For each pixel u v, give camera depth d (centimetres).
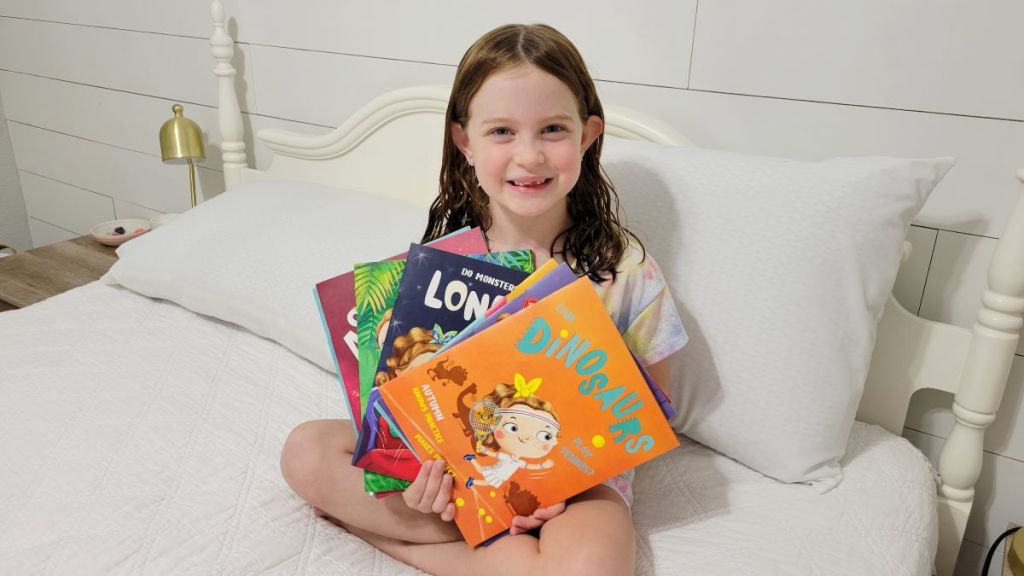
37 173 260
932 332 113
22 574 84
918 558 92
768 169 106
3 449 104
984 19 104
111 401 116
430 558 91
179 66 201
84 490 97
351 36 166
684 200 109
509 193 96
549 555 83
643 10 130
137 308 146
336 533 95
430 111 151
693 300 106
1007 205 110
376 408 87
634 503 101
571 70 93
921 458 112
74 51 226
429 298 93
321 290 102
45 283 180
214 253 139
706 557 90
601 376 84
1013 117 106
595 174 104
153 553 87
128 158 228
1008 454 122
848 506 98
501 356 84
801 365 101
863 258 100
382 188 162
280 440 109
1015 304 103
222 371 126
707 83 128
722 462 108
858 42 114
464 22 150
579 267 101
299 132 184
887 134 116
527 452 87
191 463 103
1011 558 108
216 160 205
